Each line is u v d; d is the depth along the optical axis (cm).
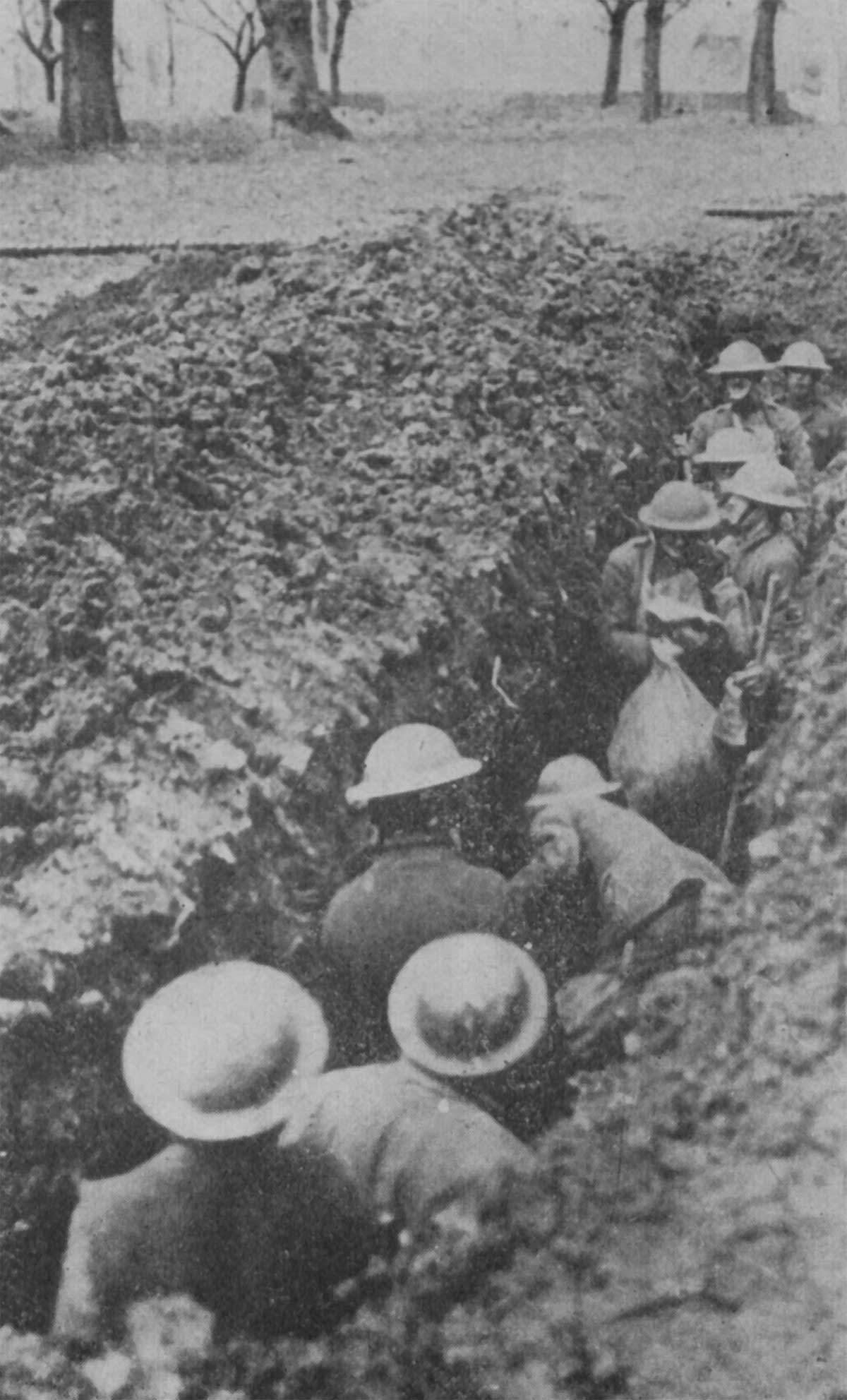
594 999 495
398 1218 474
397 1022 480
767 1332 475
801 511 547
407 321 559
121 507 519
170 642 503
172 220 568
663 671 531
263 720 494
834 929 510
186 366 545
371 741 498
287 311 557
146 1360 468
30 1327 470
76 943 467
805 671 535
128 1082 469
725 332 568
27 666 500
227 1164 470
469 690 512
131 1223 469
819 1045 499
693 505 546
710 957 506
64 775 487
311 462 538
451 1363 471
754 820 524
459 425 546
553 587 530
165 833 479
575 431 549
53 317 553
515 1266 478
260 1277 472
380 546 524
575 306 566
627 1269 478
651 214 574
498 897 495
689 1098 493
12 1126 468
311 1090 473
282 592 515
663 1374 474
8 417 530
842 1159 486
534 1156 482
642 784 521
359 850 489
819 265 567
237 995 474
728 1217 486
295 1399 468
